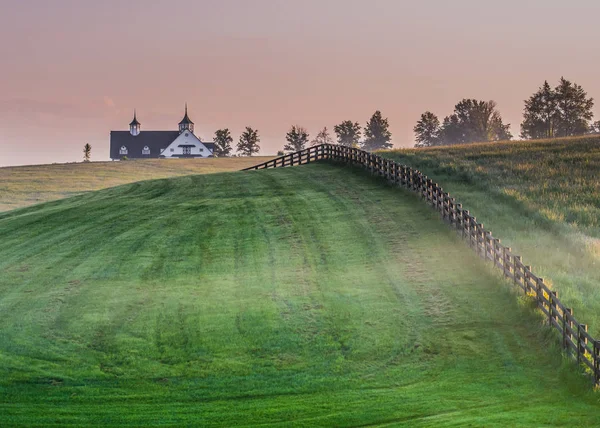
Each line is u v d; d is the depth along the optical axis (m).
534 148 117.62
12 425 29.36
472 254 51.78
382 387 33.28
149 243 64.00
